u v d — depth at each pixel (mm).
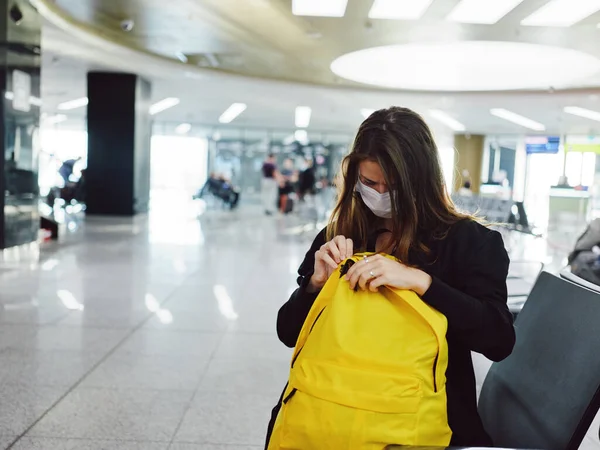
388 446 1104
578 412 1252
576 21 8320
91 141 15094
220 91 16531
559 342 1455
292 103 18234
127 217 15297
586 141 24016
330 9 8039
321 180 26172
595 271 4523
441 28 8883
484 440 1388
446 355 1229
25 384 3330
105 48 11602
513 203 10391
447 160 25812
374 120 1411
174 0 7965
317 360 1202
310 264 1605
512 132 24562
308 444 1165
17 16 8297
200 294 6043
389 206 1410
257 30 9391
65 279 6594
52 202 16172
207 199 22688
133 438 2688
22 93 8547
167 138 27156
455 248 1384
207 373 3633
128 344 4191
